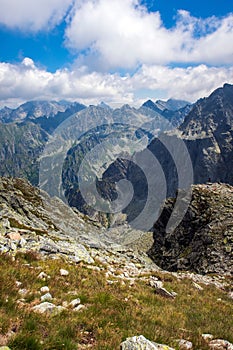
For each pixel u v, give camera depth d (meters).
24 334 7.18
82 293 12.08
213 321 13.70
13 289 10.23
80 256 20.36
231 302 19.80
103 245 39.09
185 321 12.64
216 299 19.50
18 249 16.89
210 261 41.97
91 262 20.25
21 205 44.59
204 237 48.84
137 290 15.81
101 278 15.84
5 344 6.78
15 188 56.59
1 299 9.02
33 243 18.81
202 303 17.22
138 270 24.02
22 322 7.96
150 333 9.57
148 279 20.59
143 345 7.64
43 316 8.70
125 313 10.99
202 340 10.20
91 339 8.36
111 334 8.68
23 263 14.54
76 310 10.09
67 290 12.27
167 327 10.95
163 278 22.19
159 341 9.27
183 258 52.06
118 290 14.58
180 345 9.39
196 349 9.53
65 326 8.37
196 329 11.76
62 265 15.95
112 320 9.91
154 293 16.91
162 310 13.22
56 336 7.67
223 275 36.00
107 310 10.66
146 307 12.97
